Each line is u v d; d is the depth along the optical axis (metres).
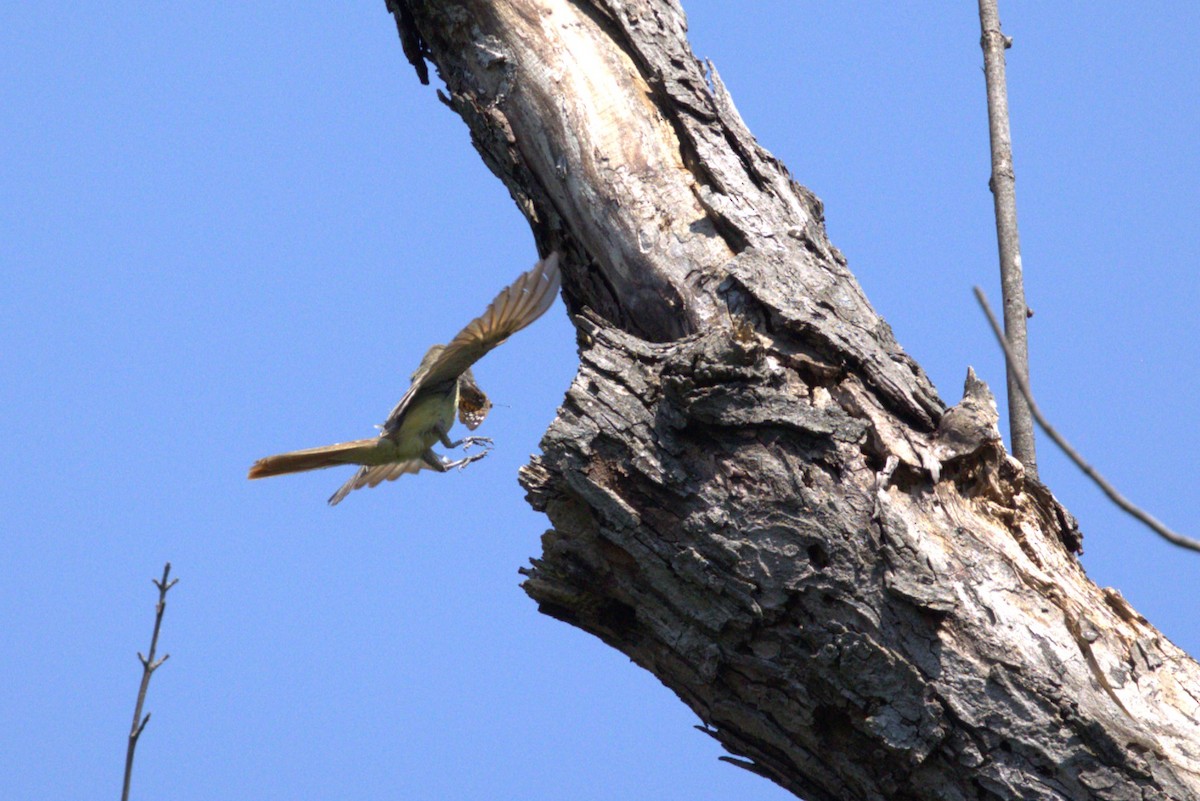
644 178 13.34
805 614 10.35
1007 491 11.12
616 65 14.05
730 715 10.98
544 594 11.38
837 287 12.12
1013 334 12.26
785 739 10.77
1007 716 9.77
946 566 10.31
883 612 10.16
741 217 12.71
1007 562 10.48
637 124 13.67
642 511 10.73
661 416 10.77
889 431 10.98
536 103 14.02
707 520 10.51
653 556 10.64
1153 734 9.71
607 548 10.98
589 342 13.26
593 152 13.58
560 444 10.72
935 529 10.57
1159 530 6.21
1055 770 9.62
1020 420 11.94
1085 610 10.43
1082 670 9.93
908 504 10.65
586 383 10.98
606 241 13.28
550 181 13.89
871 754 10.38
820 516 10.41
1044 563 10.84
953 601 10.05
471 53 14.52
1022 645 9.99
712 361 10.63
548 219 14.14
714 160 13.18
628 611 11.41
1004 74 13.21
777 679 10.54
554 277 9.27
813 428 10.67
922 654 10.02
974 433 10.91
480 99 14.44
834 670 10.18
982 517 10.97
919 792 10.14
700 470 10.68
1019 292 12.39
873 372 11.33
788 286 11.99
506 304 9.28
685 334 12.48
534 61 14.14
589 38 14.21
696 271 12.61
